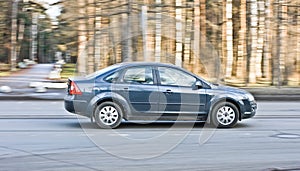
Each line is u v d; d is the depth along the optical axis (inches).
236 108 531.2
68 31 1360.7
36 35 2896.2
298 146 419.2
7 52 1819.6
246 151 395.5
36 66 2447.1
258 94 992.9
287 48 1189.1
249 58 1360.7
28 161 345.4
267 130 513.0
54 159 353.7
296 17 1213.1
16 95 901.2
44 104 804.0
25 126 518.6
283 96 973.8
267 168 333.7
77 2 1250.0
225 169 329.7
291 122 584.1
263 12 1363.2
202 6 1316.4
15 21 1809.8
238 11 1497.3
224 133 490.9
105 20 1061.1
